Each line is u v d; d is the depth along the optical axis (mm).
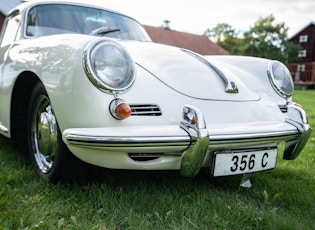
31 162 2094
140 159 1498
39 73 1689
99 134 1332
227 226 1424
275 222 1456
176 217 1466
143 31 2822
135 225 1378
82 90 1414
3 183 1744
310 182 2080
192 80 1701
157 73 1640
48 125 1797
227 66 2207
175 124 1481
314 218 1567
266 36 33875
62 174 1705
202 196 1681
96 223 1391
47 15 2367
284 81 2082
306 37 36406
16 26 2488
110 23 2598
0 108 2293
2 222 1315
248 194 1805
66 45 1570
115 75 1415
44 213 1434
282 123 1752
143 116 1448
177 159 1508
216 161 1535
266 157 1709
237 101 1732
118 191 1687
